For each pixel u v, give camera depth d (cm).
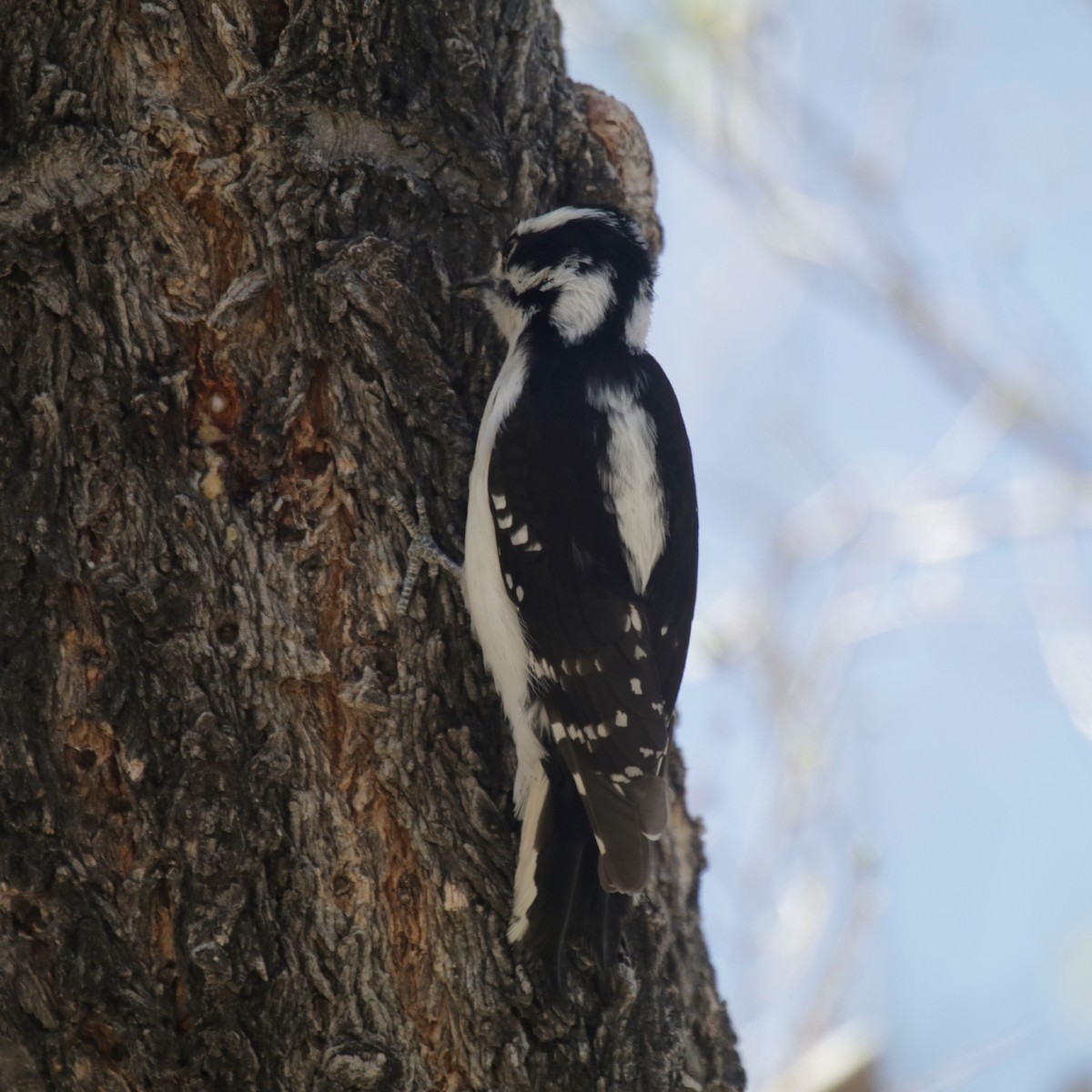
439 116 792
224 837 680
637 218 923
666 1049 759
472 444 801
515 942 721
